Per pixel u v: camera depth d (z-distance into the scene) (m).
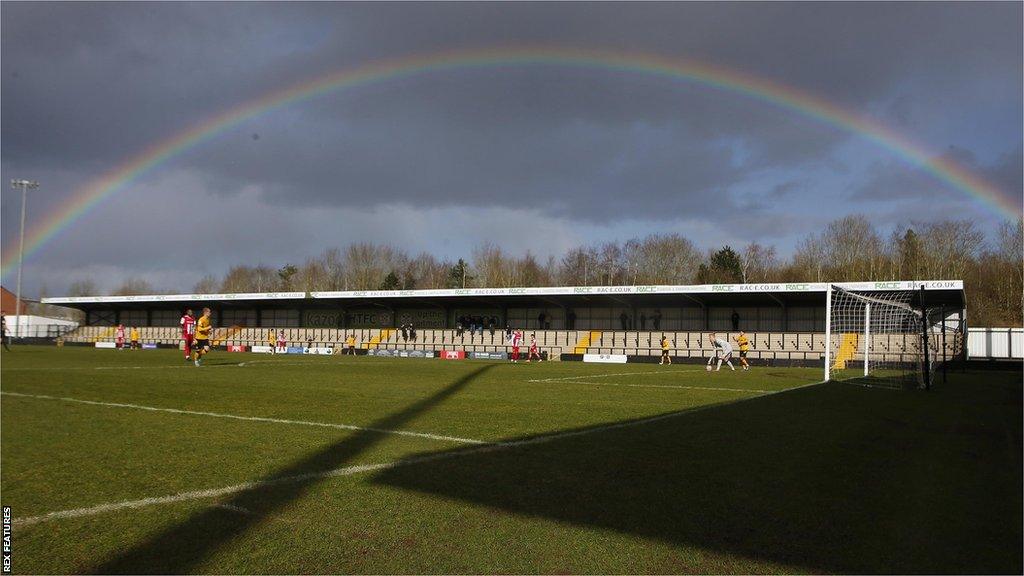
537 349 46.62
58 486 6.43
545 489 6.39
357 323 57.00
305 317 59.03
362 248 89.81
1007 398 16.53
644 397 15.81
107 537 5.00
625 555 4.68
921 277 62.03
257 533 5.09
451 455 7.96
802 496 6.19
